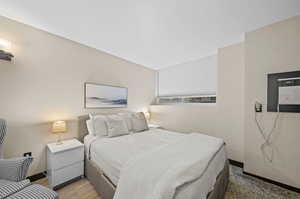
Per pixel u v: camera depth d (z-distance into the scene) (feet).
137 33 7.20
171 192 2.90
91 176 6.24
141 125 9.53
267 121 6.49
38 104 6.72
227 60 8.64
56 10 5.38
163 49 9.25
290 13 5.56
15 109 6.05
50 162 6.04
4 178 4.03
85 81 8.64
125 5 5.10
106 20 6.06
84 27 6.63
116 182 4.50
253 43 6.89
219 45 8.61
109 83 10.05
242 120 8.00
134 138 7.41
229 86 8.53
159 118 12.66
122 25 6.46
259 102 6.72
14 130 6.02
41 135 6.79
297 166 5.72
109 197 4.62
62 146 6.51
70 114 7.93
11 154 5.93
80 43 8.36
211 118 9.34
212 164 4.59
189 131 10.50
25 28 6.31
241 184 6.33
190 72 11.48
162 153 4.65
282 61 6.08
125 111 11.19
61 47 7.54
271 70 6.37
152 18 5.91
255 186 6.17
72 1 4.88
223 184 5.31
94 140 6.95
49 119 7.07
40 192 3.50
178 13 5.57
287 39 5.95
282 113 6.08
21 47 6.20
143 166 3.82
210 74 10.27
